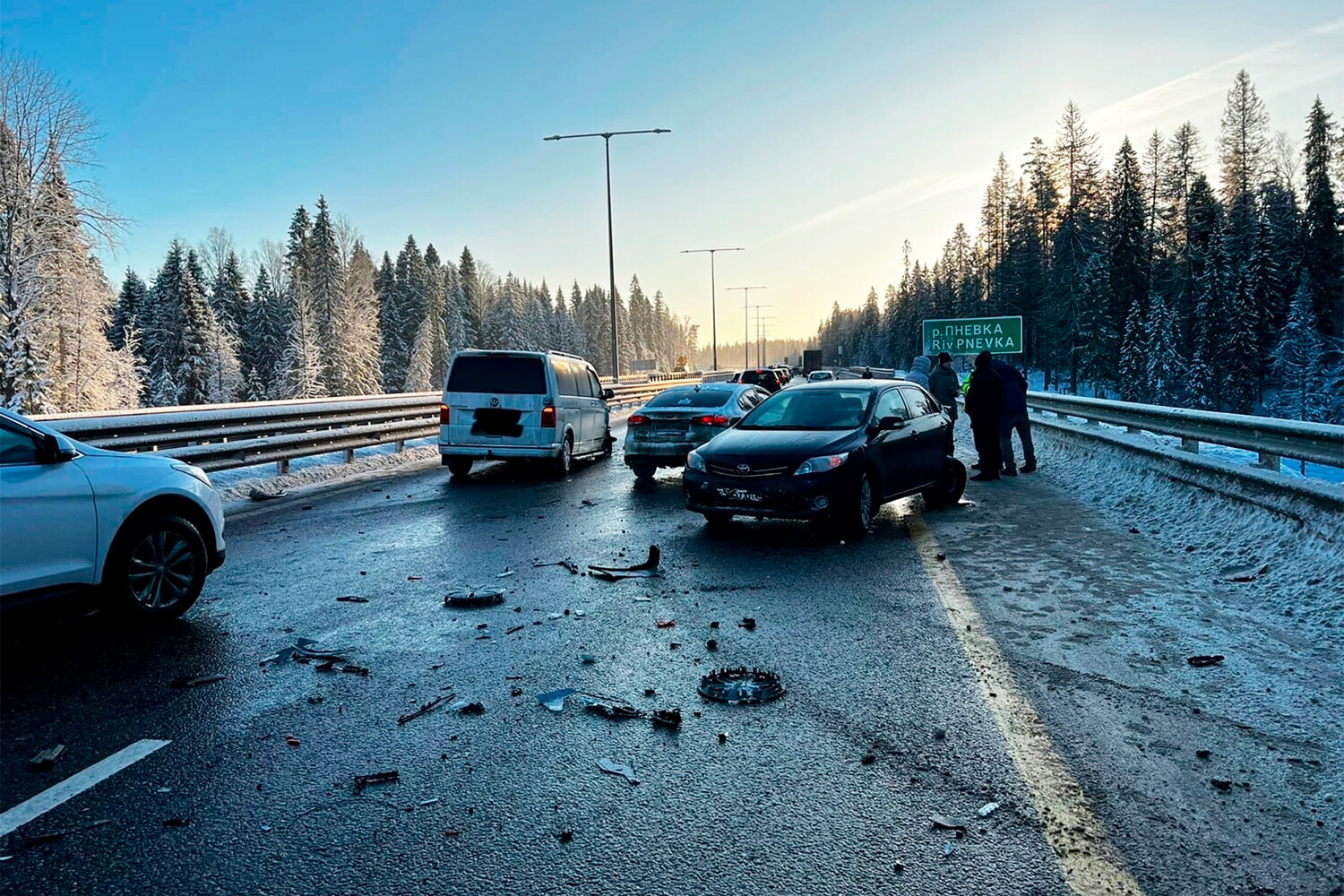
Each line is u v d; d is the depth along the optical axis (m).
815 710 4.23
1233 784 3.39
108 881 2.79
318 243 74.94
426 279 105.88
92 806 3.30
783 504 8.41
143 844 3.02
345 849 2.99
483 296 132.75
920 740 3.84
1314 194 70.44
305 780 3.52
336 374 73.50
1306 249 70.31
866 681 4.61
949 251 116.12
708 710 4.25
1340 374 62.38
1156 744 3.77
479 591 6.61
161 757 3.74
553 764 3.66
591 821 3.18
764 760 3.68
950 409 18.23
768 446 8.73
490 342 118.81
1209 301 65.38
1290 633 5.30
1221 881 2.73
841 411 9.57
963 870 2.81
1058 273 73.00
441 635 5.53
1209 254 68.12
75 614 5.33
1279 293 66.94
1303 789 3.34
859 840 3.01
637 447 13.73
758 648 5.20
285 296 77.75
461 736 3.97
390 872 2.84
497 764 3.66
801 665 4.88
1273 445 7.77
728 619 5.82
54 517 5.09
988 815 3.17
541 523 9.82
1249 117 71.12
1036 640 5.24
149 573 5.71
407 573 7.34
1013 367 13.66
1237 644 5.10
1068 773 3.50
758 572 7.22
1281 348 62.94
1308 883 2.72
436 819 3.20
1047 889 2.70
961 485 10.91
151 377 69.44
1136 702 4.25
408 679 4.73
